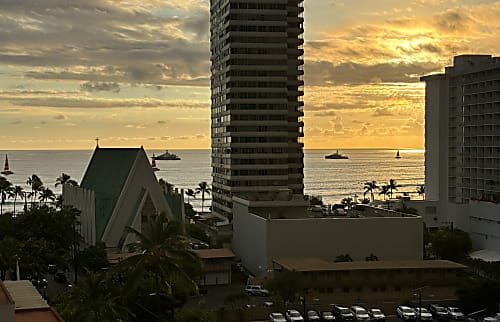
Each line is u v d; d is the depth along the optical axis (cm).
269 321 8306
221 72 16475
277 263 10119
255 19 15775
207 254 10769
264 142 15812
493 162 15275
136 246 5728
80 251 11600
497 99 15062
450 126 16725
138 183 12750
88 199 13050
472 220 14300
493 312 8631
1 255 8819
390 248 11200
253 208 12519
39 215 11912
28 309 4603
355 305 8919
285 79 15875
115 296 5712
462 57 16462
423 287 9500
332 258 11038
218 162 16962
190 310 7000
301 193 16312
